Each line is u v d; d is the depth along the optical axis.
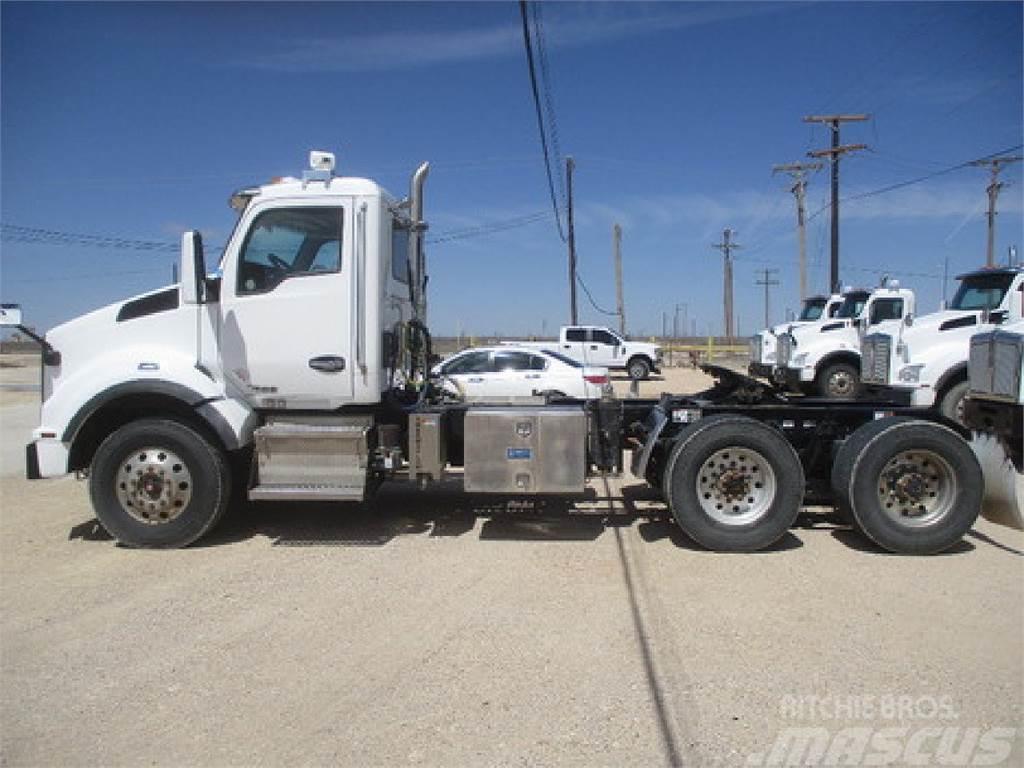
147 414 7.45
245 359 7.17
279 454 7.16
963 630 5.06
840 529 7.73
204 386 7.10
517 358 15.62
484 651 4.79
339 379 7.18
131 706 4.14
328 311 7.16
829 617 5.30
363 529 7.75
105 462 7.05
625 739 3.77
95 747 3.74
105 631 5.16
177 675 4.50
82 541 7.38
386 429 7.36
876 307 18.75
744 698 4.16
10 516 8.42
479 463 7.20
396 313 7.80
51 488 10.09
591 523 7.95
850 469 6.86
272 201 7.18
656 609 5.48
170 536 7.04
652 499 9.01
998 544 7.20
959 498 6.75
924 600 5.64
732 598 5.70
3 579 6.26
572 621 5.26
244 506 8.53
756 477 6.93
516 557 6.76
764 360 23.47
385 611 5.48
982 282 14.12
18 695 4.28
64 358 7.20
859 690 4.23
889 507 6.86
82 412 7.06
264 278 7.21
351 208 7.15
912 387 7.87
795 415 7.46
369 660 4.68
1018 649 4.76
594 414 7.49
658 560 6.65
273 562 6.66
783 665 4.55
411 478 7.35
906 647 4.80
